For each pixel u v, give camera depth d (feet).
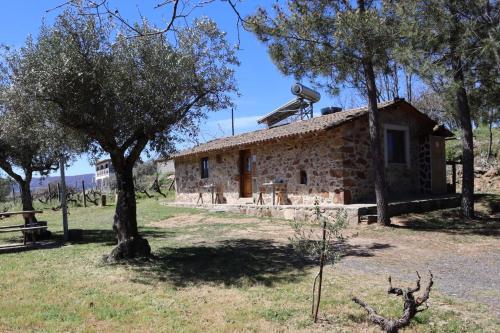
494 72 37.09
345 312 17.57
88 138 27.35
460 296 19.08
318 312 17.66
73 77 23.66
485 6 33.12
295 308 18.17
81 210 71.61
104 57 24.82
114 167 28.50
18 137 32.42
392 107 50.19
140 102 25.41
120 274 24.41
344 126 45.34
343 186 44.57
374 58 34.65
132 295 20.62
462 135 43.11
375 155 39.14
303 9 35.94
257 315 17.54
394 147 51.98
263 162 54.29
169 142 28.78
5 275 24.71
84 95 24.38
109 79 24.79
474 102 42.22
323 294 19.84
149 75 25.44
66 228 37.14
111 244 34.60
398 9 33.73
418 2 34.06
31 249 33.24
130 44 25.35
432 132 55.36
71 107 24.45
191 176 68.74
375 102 39.01
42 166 39.70
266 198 53.72
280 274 23.70
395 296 19.21
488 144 69.77
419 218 42.04
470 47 34.14
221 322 16.92
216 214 52.54
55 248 33.45
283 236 36.04
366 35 33.14
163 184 104.12
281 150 51.75
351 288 20.63
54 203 90.02
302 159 49.11
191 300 19.70
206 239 35.81
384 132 50.39
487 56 33.76
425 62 32.65
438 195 52.60
